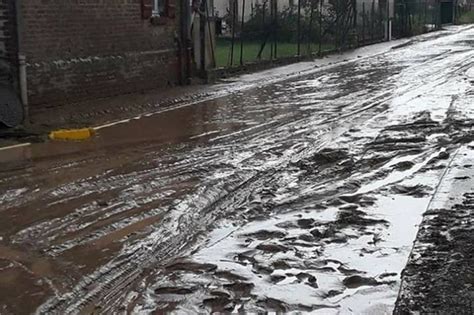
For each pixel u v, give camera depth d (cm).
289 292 593
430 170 998
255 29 3253
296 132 1321
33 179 976
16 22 1388
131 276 646
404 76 2278
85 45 1641
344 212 807
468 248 670
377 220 775
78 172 1016
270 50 2853
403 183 928
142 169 1034
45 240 738
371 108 1600
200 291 604
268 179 981
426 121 1381
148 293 607
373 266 642
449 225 742
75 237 746
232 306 572
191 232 764
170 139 1258
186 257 684
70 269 662
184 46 2030
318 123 1414
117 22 1741
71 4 1582
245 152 1151
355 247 693
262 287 605
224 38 3281
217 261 669
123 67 1778
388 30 4197
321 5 3450
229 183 958
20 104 1335
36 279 638
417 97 1759
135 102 1680
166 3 1958
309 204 857
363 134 1278
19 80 1395
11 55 1395
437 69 2495
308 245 704
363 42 3800
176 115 1522
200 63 2116
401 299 566
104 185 946
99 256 693
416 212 800
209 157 1113
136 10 1811
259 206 852
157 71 1927
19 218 807
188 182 962
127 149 1173
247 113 1549
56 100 1559
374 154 1109
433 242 692
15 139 1236
